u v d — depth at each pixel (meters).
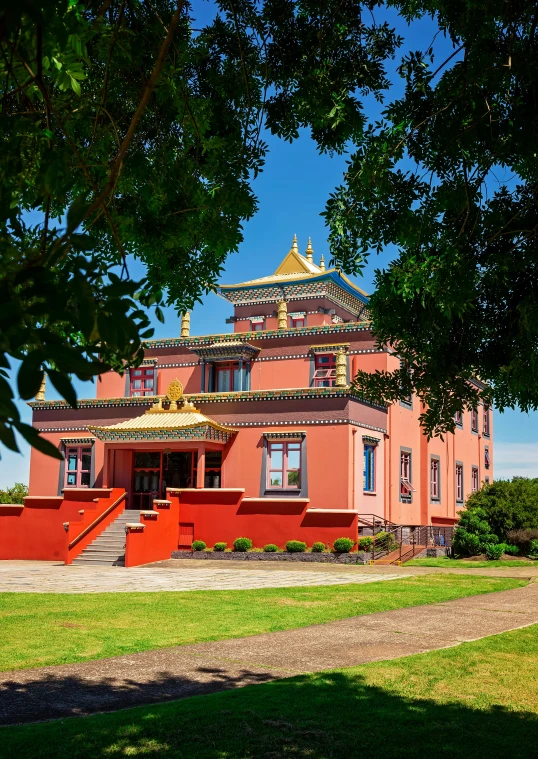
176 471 32.50
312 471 29.55
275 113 7.08
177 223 6.55
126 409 34.22
